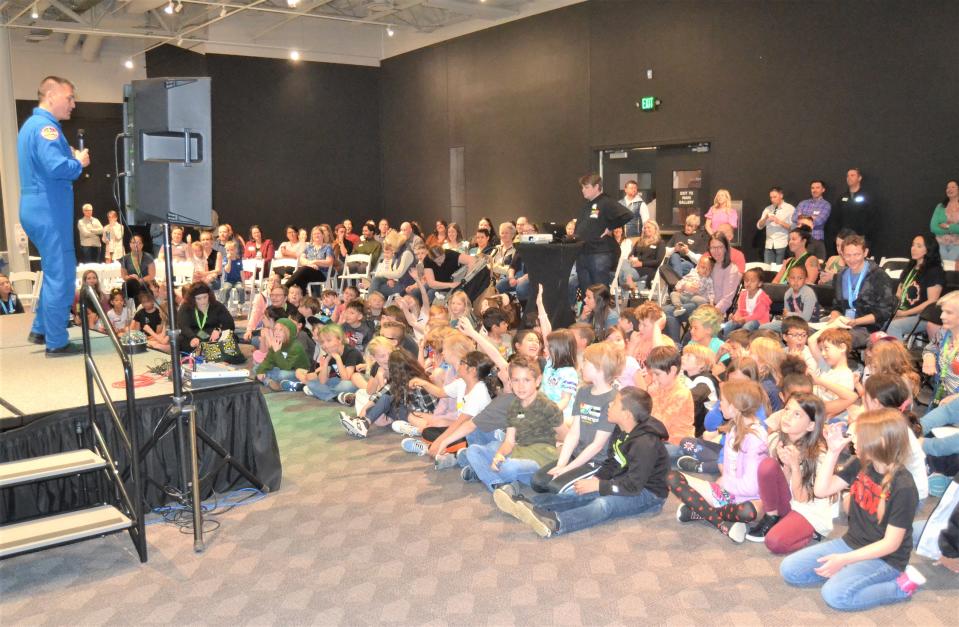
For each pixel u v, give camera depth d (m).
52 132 4.86
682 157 12.16
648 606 3.42
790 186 10.77
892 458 3.31
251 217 17.62
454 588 3.61
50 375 5.00
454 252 10.23
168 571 3.85
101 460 4.07
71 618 3.43
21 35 17.08
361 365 7.03
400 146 18.20
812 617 3.31
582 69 13.48
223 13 14.33
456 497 4.74
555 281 7.34
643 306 6.20
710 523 4.20
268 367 7.62
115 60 18.39
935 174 9.30
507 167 15.27
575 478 4.37
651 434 4.32
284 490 4.91
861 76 9.90
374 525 4.34
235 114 17.27
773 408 4.89
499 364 5.22
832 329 5.11
